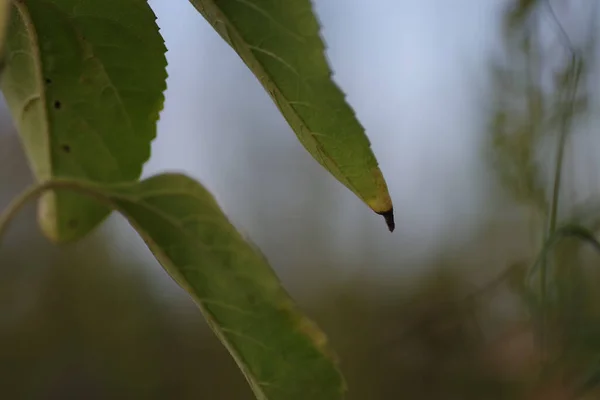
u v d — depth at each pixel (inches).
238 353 16.0
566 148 25.4
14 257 41.6
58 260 42.4
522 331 29.0
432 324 36.9
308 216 44.1
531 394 26.0
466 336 35.3
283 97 15.5
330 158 15.6
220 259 15.7
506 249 32.4
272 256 43.2
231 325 15.9
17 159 39.1
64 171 18.2
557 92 25.2
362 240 43.6
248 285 15.7
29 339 41.2
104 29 16.8
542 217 25.7
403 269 41.5
